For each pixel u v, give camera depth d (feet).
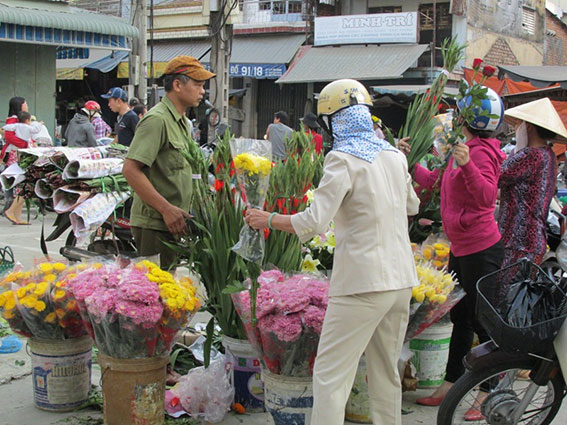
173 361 13.76
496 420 11.50
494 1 67.87
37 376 12.50
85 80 70.79
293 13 70.95
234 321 12.66
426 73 59.62
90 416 12.40
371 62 60.44
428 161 15.94
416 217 15.80
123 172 12.68
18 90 46.21
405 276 9.81
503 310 11.04
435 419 12.96
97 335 11.30
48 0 44.96
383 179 9.74
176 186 13.20
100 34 45.09
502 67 46.68
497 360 11.03
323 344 9.89
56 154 14.40
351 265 9.58
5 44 45.27
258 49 69.31
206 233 12.87
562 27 82.99
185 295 11.36
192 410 12.28
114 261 12.98
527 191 13.76
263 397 12.73
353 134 9.96
